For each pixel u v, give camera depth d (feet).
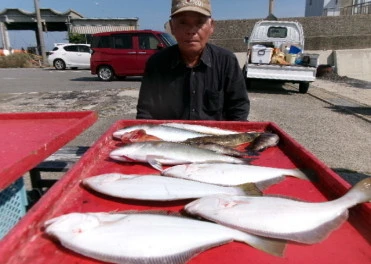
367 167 14.80
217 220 4.04
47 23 125.29
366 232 3.93
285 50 40.42
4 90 39.81
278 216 4.04
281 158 6.42
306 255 3.52
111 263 3.37
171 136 7.44
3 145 5.98
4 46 122.31
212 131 7.91
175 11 8.51
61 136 6.48
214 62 9.99
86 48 70.79
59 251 3.50
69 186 4.83
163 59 10.14
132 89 38.24
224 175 5.49
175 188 4.88
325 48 66.39
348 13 95.81
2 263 3.11
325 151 16.94
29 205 9.14
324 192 4.98
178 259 3.43
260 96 34.04
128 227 3.75
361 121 23.32
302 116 24.75
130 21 108.06
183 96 10.22
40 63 91.91
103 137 6.89
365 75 58.75
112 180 4.97
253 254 3.54
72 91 37.60
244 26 70.28
